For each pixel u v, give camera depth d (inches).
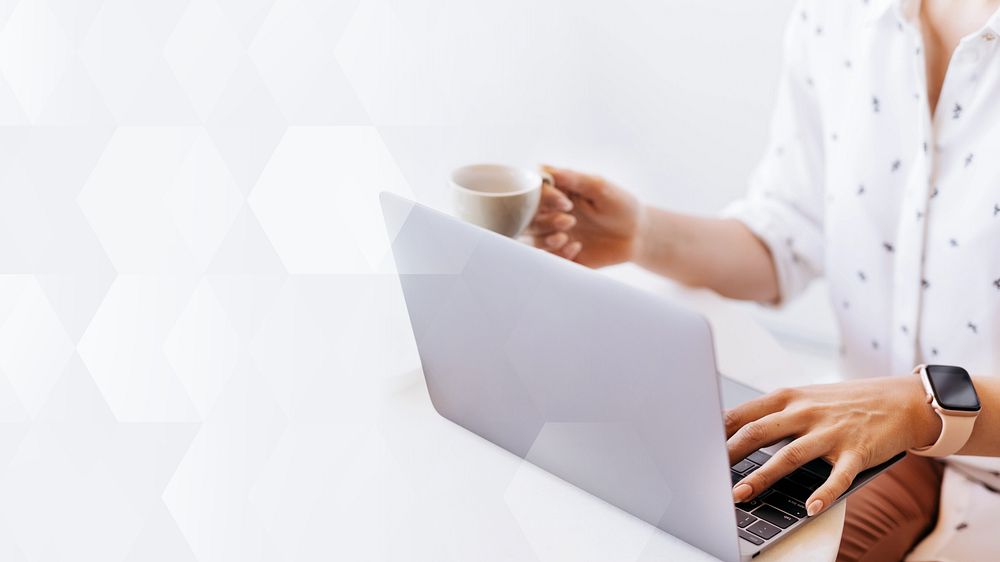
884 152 39.1
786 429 29.1
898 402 30.0
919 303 38.8
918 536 38.3
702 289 42.1
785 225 45.3
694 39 64.1
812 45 42.3
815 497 26.6
